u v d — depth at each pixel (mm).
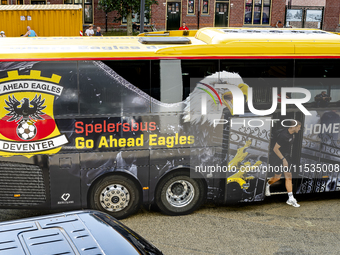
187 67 6723
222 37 6973
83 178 6719
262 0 27812
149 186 6992
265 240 6352
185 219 7145
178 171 7051
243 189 7383
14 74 6238
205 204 7883
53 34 20047
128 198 7000
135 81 6586
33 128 6430
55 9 19734
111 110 6586
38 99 6367
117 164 6773
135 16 27016
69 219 4023
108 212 6977
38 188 6641
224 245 6176
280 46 6984
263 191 7488
